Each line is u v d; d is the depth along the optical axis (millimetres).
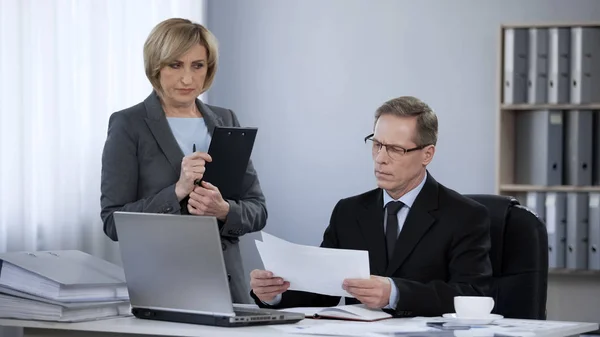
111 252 4062
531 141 4664
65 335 2328
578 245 4543
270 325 2172
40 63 3684
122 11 4168
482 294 2492
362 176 5059
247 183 3049
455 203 2592
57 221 3748
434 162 5004
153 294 2277
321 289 2369
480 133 4949
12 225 3537
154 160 2920
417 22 5004
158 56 2871
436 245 2543
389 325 2160
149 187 2914
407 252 2549
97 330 2209
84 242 3957
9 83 3520
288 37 5121
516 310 2727
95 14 3975
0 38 3488
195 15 4785
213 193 2727
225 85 5184
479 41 4945
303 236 5109
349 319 2301
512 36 4609
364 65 5055
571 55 4559
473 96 4953
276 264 2379
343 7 5070
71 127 3822
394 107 2539
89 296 2352
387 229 2619
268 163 5148
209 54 2959
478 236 2557
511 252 2766
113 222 2826
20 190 3547
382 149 2529
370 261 2605
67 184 3814
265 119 5148
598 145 4586
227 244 2896
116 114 2971
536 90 4574
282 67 5129
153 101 2969
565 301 4781
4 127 3510
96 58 3980
